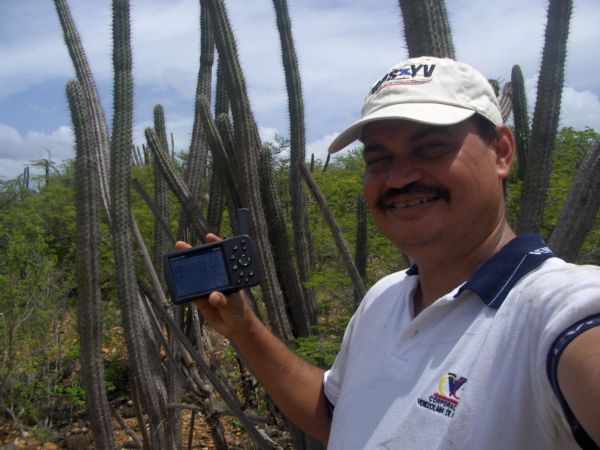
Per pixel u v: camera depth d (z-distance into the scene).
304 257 1.72
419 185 0.58
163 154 1.56
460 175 0.57
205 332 1.86
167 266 0.72
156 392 1.47
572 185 1.01
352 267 1.45
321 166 5.35
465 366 0.49
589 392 0.37
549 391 0.41
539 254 0.50
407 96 0.58
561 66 1.17
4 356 2.35
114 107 1.42
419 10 1.07
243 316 0.74
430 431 0.49
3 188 5.61
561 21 1.17
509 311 0.47
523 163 1.71
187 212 1.57
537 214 1.18
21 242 2.58
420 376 0.53
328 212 1.44
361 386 0.60
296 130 1.69
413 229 0.59
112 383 2.57
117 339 2.74
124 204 1.40
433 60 0.60
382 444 0.53
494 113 0.60
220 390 1.36
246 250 0.71
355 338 0.67
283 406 0.78
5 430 2.28
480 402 0.47
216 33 1.47
